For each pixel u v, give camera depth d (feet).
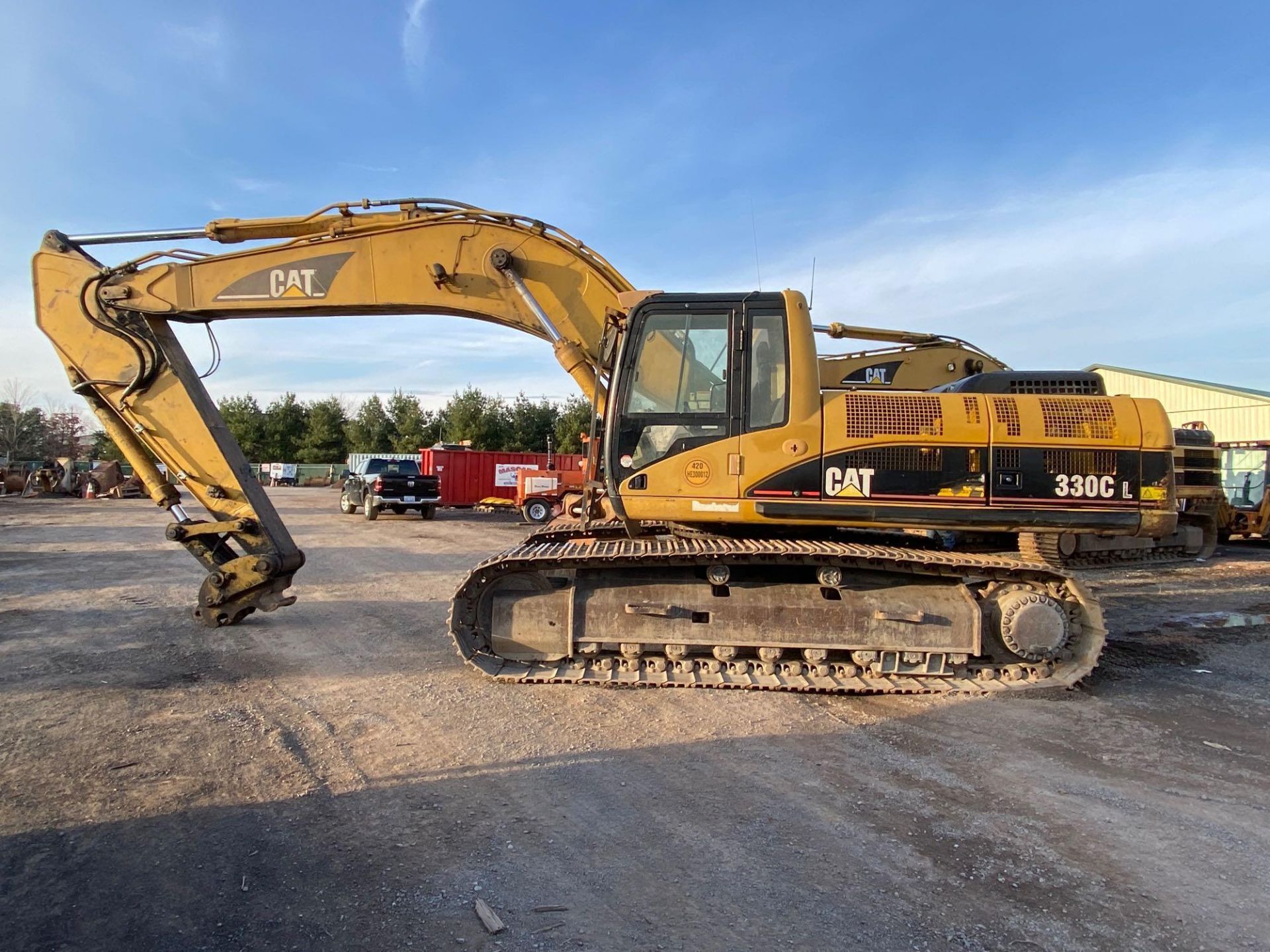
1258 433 72.08
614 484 18.58
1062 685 17.94
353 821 11.59
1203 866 10.48
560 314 21.89
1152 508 17.66
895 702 17.37
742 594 18.52
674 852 10.73
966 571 18.22
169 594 30.50
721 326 18.39
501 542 53.36
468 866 10.33
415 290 22.43
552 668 18.79
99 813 11.78
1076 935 8.88
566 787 12.80
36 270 23.21
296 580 34.99
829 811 12.03
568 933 8.86
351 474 86.33
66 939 8.72
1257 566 41.96
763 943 8.70
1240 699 17.94
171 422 23.11
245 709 16.67
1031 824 11.65
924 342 32.42
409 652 21.66
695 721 16.02
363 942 8.68
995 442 17.76
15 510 78.74
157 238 23.00
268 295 22.66
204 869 10.23
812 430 17.95
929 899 9.62
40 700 17.16
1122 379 84.58
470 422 172.24
